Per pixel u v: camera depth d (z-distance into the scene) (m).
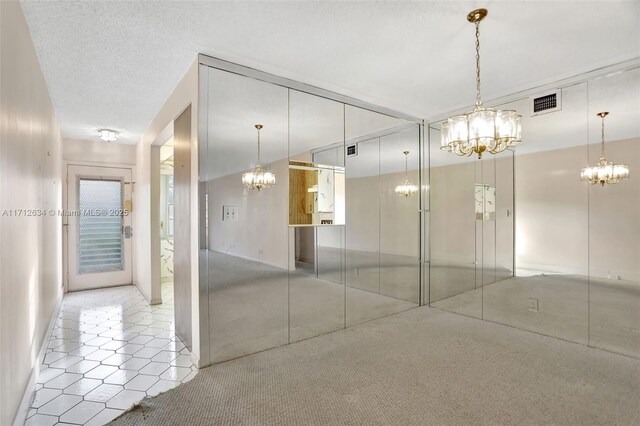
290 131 3.25
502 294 3.74
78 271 5.20
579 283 3.15
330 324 3.52
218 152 2.79
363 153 3.88
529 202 3.55
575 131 3.17
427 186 4.52
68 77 2.99
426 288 4.54
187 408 2.09
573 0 2.04
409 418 1.97
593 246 3.07
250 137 2.98
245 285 2.94
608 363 2.68
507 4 2.08
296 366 2.66
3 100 1.64
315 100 3.41
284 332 3.17
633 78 2.81
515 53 2.71
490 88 3.46
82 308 4.30
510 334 3.37
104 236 5.41
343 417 1.99
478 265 3.99
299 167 3.32
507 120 2.24
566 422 1.92
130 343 3.20
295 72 3.06
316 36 2.44
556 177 3.32
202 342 2.68
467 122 2.32
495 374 2.50
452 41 2.53
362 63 2.88
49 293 3.33
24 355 2.10
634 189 2.82
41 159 2.81
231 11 2.12
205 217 2.71
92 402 2.22
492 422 1.92
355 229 3.79
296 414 2.02
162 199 6.00
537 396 2.19
